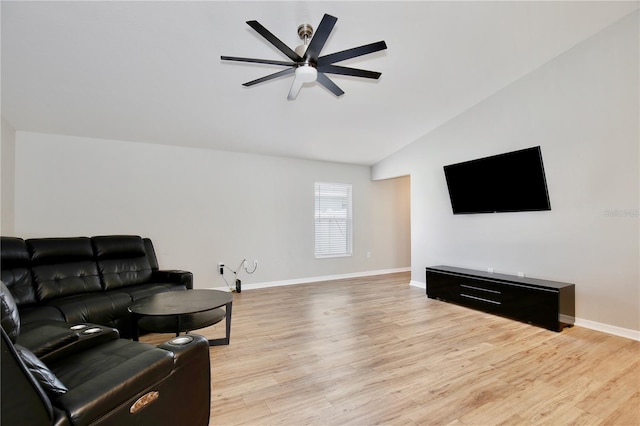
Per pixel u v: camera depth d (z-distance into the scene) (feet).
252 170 17.19
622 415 5.90
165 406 4.59
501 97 12.98
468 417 5.87
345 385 7.03
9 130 11.51
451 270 14.05
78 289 10.43
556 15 9.28
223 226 16.33
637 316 9.52
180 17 7.79
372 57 10.23
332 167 19.77
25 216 12.07
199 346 5.30
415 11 8.45
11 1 6.91
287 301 14.30
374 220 21.39
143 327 8.68
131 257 12.43
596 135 10.32
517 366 7.86
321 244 19.65
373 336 9.96
